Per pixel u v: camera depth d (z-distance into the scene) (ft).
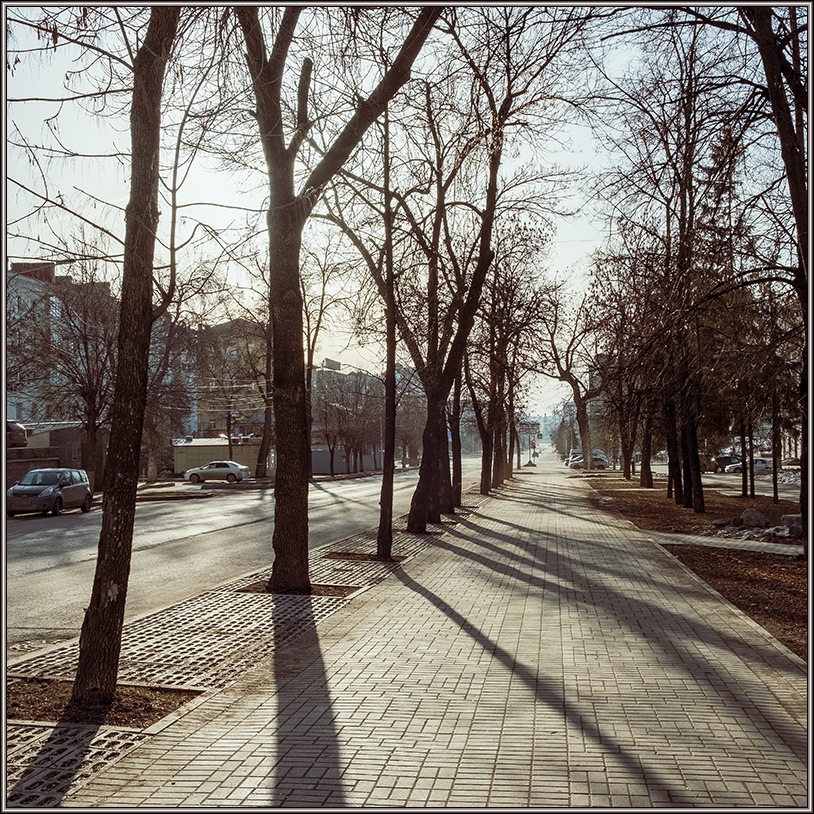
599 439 232.94
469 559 50.85
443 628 30.09
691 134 41.34
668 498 115.85
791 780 15.51
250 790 15.29
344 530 72.90
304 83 33.88
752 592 38.09
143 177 22.11
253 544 61.82
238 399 195.62
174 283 22.68
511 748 17.37
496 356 101.30
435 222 67.00
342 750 17.40
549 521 78.74
